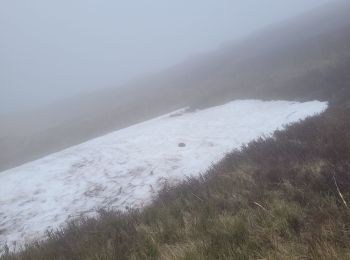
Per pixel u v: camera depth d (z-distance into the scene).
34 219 8.23
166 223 4.92
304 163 5.68
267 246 3.72
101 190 9.16
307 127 7.55
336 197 4.34
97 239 5.10
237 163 6.85
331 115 7.93
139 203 7.80
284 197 4.82
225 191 5.52
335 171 4.95
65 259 4.78
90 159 11.94
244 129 11.66
